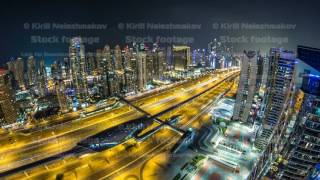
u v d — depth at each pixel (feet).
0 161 476.13
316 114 281.13
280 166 319.88
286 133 342.44
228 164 476.54
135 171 459.73
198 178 438.81
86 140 536.42
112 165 474.90
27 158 486.38
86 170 457.27
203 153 519.60
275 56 481.87
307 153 296.51
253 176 378.94
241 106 634.43
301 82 305.94
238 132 600.39
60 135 583.17
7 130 610.24
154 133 597.93
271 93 483.10
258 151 517.14
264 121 504.02
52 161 462.19
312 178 296.10
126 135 561.43
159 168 469.98
